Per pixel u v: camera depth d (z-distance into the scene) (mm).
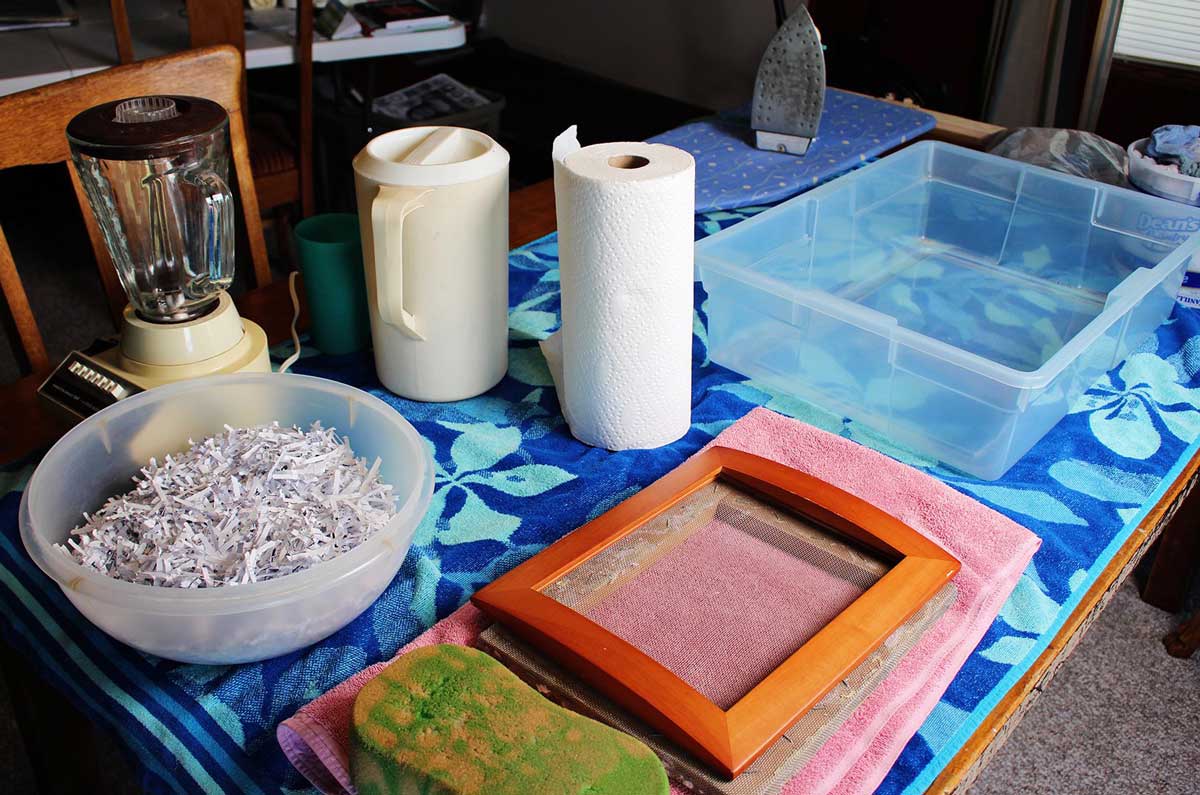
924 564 635
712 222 1196
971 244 1226
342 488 682
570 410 853
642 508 688
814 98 1291
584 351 799
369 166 793
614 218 720
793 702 532
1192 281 1068
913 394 846
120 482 729
